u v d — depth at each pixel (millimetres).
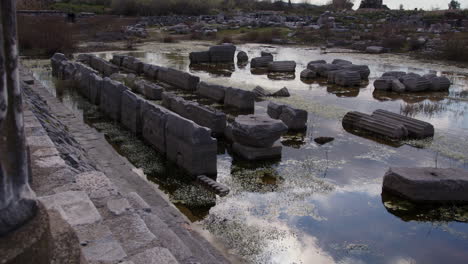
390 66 26547
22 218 2146
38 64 23469
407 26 45906
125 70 22688
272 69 23922
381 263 5859
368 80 21672
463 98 17469
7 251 1987
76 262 2434
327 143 11203
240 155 10000
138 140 11070
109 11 55344
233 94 14750
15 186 2164
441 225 6992
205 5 64375
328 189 8227
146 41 38562
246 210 7293
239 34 44875
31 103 9703
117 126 12297
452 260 5996
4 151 2096
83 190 4766
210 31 43406
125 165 8742
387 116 12555
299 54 32344
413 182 7641
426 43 34188
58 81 17828
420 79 18781
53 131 8234
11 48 2115
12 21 2096
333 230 6688
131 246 3980
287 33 44156
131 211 4574
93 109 14195
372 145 11078
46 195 4488
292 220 6961
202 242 6070
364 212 7340
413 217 7230
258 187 8281
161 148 10008
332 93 18156
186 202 7559
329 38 40688
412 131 11812
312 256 5941
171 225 5910
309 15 64250
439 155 10367
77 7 53250
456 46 29125
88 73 15578
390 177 8070
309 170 9203
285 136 11758
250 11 72312
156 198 7203
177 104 12977
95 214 4180
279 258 5852
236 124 9891
